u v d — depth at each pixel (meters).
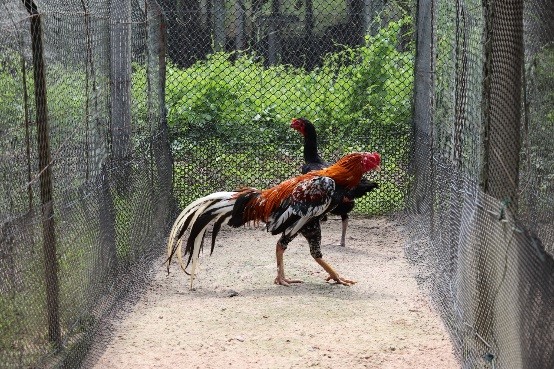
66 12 6.15
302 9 12.35
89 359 6.14
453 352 6.45
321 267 9.28
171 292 8.27
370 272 9.02
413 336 6.87
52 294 5.48
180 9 12.05
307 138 10.26
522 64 5.16
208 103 11.87
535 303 3.89
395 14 12.05
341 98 12.09
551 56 4.51
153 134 9.83
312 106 12.08
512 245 4.41
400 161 11.80
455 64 7.13
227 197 8.42
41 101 5.48
